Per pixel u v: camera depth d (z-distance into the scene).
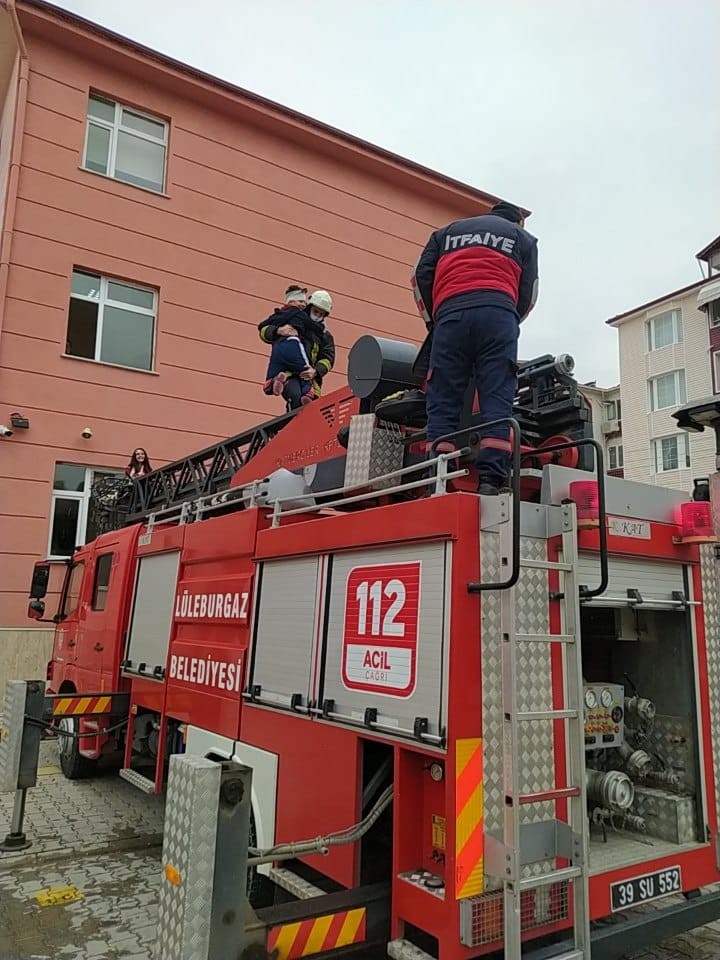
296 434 5.27
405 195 15.58
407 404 4.08
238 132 13.73
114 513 9.39
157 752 5.43
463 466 3.52
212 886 2.35
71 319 11.84
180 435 12.43
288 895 3.69
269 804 3.72
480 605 2.76
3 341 10.99
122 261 12.23
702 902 3.34
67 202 11.83
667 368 29.73
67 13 11.77
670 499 3.65
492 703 2.71
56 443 11.27
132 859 5.29
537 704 2.81
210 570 4.90
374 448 4.17
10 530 10.73
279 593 3.96
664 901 3.46
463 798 2.57
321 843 2.89
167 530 5.68
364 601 3.25
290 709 3.63
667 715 3.68
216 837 2.38
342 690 3.29
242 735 4.07
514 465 2.72
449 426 3.70
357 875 3.06
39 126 11.71
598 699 3.50
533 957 2.59
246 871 2.44
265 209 13.84
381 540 3.17
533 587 2.89
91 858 5.31
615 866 3.08
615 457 34.88
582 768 2.77
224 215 13.38
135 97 12.77
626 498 3.42
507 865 2.54
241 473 5.99
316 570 3.65
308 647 3.61
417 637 2.88
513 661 2.70
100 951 3.91
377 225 15.12
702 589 3.72
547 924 2.74
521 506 2.92
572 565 2.93
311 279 14.19
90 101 12.49
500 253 3.73
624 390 31.48
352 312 14.61
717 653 3.74
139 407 12.10
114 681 6.11
